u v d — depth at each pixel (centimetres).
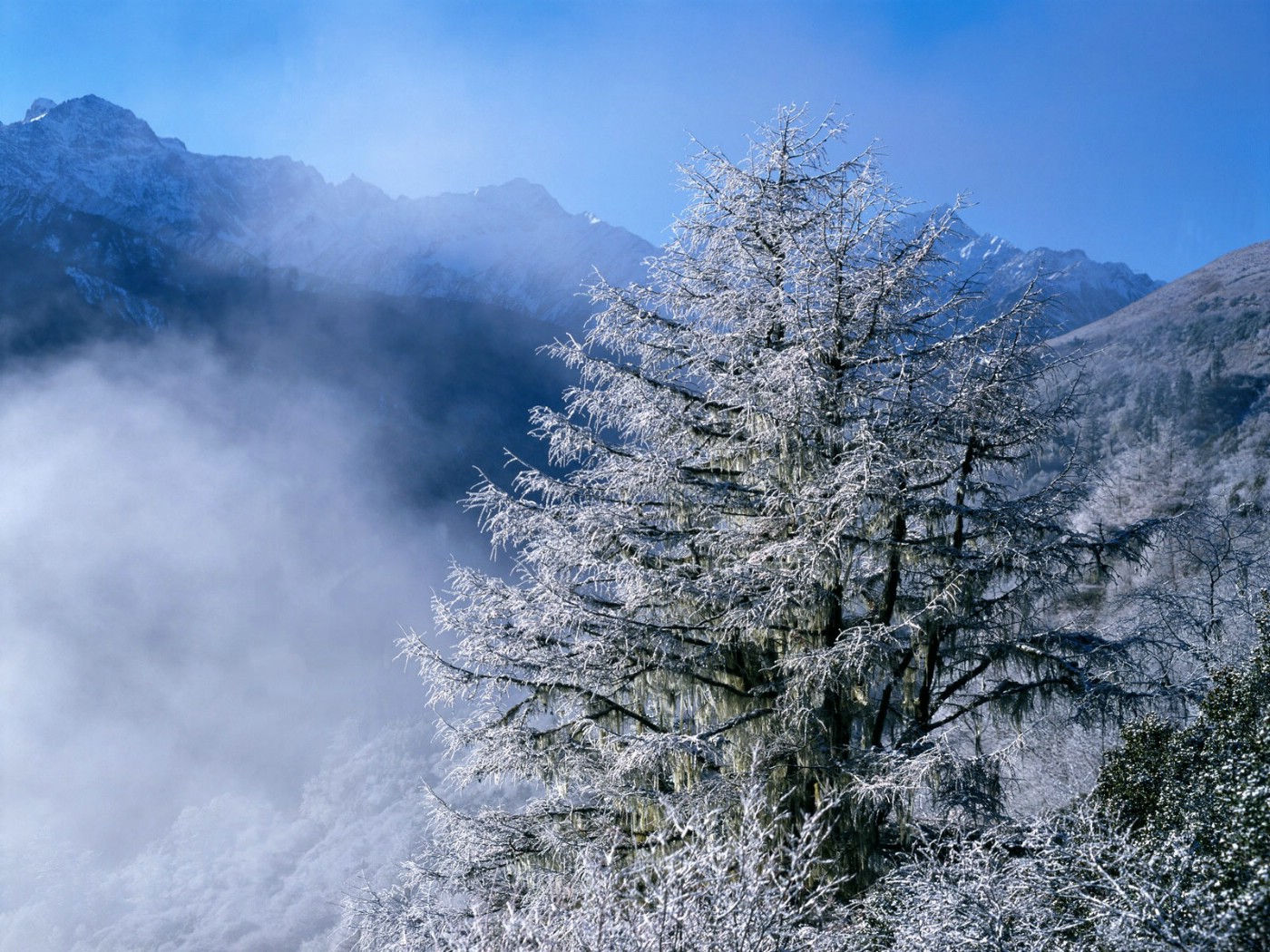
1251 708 672
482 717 984
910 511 893
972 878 599
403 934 735
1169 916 456
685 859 556
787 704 845
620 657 912
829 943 547
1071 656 889
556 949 498
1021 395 923
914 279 959
